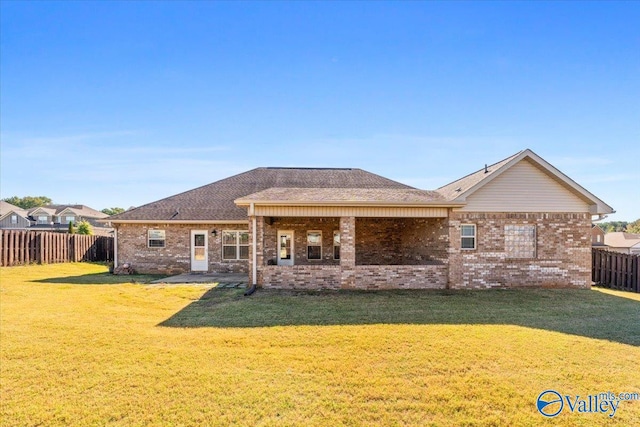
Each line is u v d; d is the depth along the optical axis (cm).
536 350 633
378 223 1808
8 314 897
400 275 1334
